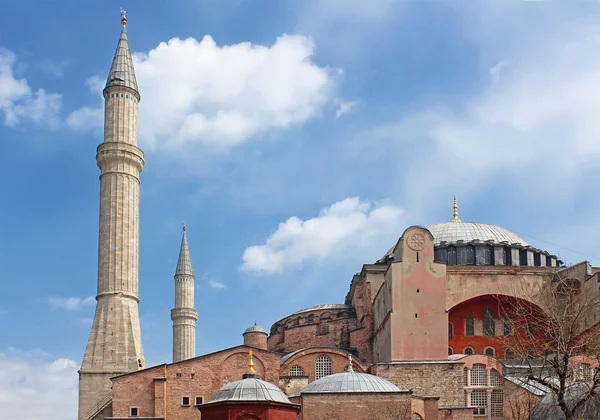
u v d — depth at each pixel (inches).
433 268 3383.4
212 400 2544.3
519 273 3585.1
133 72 4335.6
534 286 3565.5
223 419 2436.0
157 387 3166.8
